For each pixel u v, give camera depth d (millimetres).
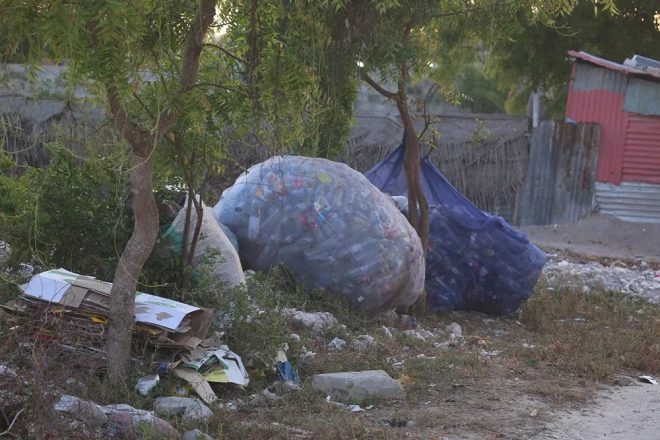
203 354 5062
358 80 7582
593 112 17469
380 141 17547
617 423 5062
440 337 7484
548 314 9086
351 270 7207
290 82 4738
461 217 8695
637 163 17141
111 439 4059
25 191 5898
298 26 5305
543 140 17578
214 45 4707
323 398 5203
